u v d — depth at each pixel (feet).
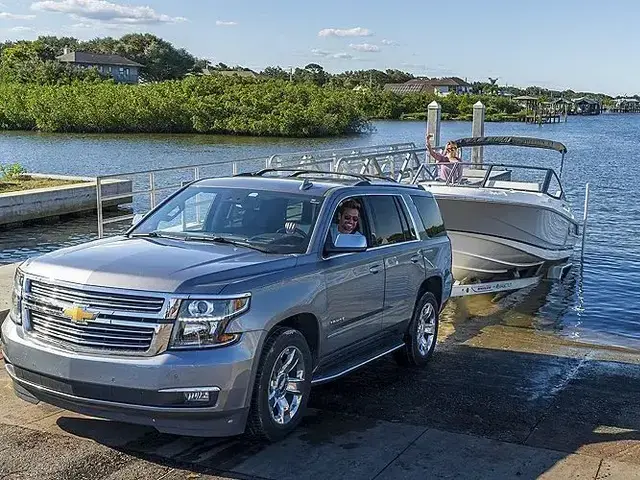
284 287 18.38
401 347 25.38
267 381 17.70
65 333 16.96
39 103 281.54
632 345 33.35
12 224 74.23
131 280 16.80
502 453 18.37
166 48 609.83
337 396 22.58
